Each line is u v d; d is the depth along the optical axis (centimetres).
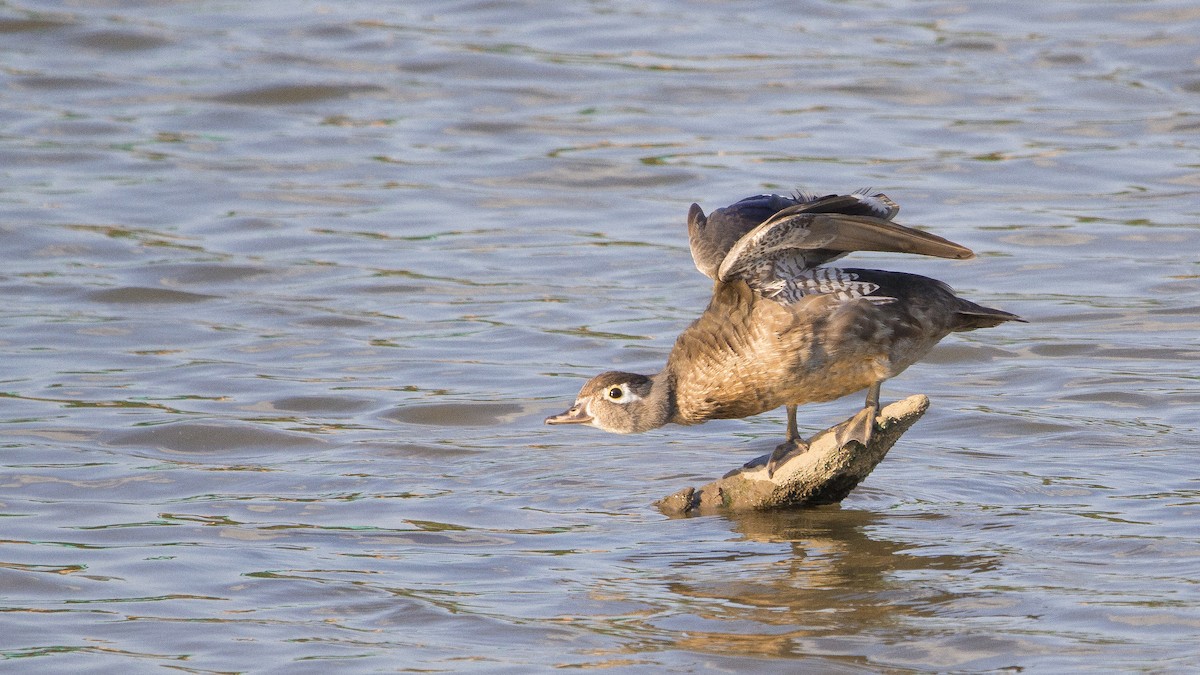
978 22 2711
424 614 1000
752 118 2344
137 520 1190
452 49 2639
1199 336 1622
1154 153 2173
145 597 1032
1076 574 1045
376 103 2458
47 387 1522
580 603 1019
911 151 2198
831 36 2670
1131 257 1855
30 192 2120
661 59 2583
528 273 1869
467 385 1545
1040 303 1733
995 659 912
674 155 2222
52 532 1160
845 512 1202
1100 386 1498
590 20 2781
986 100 2381
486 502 1241
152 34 2720
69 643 956
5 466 1309
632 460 1352
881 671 902
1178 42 2558
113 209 2069
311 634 970
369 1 2902
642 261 1900
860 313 1092
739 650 935
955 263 1856
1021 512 1185
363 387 1538
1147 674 882
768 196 1195
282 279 1856
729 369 1146
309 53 2638
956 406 1471
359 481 1291
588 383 1214
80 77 2544
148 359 1612
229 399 1501
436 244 1967
